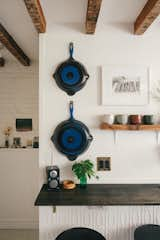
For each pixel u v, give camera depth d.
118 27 2.02
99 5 1.48
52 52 2.01
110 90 2.01
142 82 2.01
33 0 1.41
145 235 1.65
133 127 1.88
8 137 3.03
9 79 3.03
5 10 1.68
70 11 1.77
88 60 2.02
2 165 2.94
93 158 2.01
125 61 2.03
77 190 1.87
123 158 2.02
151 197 1.72
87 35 2.02
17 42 2.33
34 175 2.95
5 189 2.95
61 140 1.98
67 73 1.98
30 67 3.04
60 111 2.01
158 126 1.89
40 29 1.91
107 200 1.67
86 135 1.98
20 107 3.04
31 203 2.96
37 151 2.96
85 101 2.02
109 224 1.91
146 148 2.03
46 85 2.01
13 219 2.96
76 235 1.62
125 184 2.01
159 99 2.02
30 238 2.72
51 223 1.90
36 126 3.04
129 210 1.90
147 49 2.03
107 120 1.92
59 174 1.96
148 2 1.58
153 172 2.03
